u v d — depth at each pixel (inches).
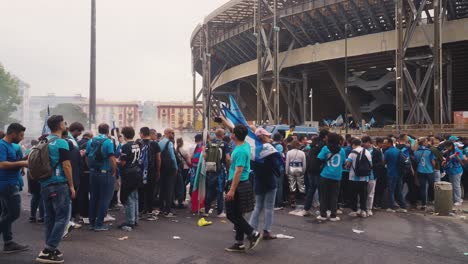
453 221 370.6
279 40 2064.5
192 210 392.8
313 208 434.9
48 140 229.8
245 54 2336.4
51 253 225.1
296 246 270.4
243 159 245.3
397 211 423.5
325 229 328.5
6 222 244.2
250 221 286.2
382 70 2124.8
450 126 1295.5
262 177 282.8
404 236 306.0
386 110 2554.1
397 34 1471.5
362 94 2425.0
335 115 2874.0
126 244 269.0
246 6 1964.8
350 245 275.1
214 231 315.3
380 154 406.0
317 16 1731.1
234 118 287.1
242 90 2797.7
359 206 426.3
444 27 1517.0
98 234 299.0
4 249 249.0
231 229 323.6
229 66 2689.5
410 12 1550.2
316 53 1899.6
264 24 1952.5
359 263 233.5
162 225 337.1
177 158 425.4
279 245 272.8
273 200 289.7
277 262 232.5
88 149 316.8
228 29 2278.5
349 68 2086.6
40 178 225.1
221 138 386.9
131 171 315.3
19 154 263.0
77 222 342.6
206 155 381.1
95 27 686.5
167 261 231.0
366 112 2418.8
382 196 445.4
